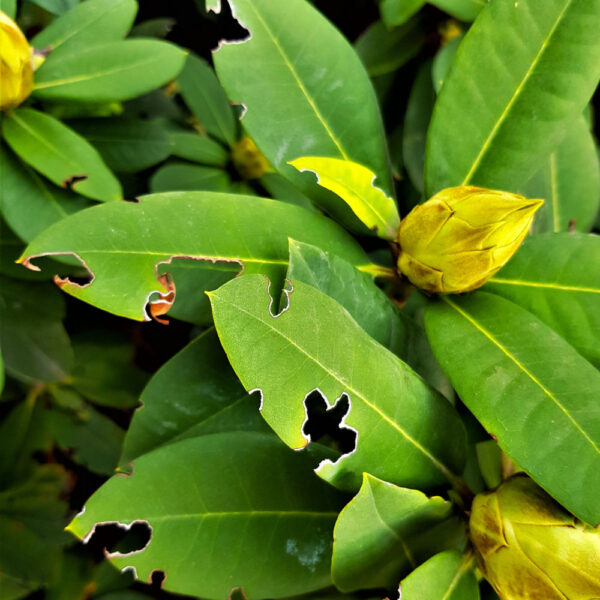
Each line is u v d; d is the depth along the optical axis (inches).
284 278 12.2
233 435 12.4
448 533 11.9
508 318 12.2
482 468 13.0
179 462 12.2
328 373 11.3
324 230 12.5
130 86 13.7
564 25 12.7
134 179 15.5
